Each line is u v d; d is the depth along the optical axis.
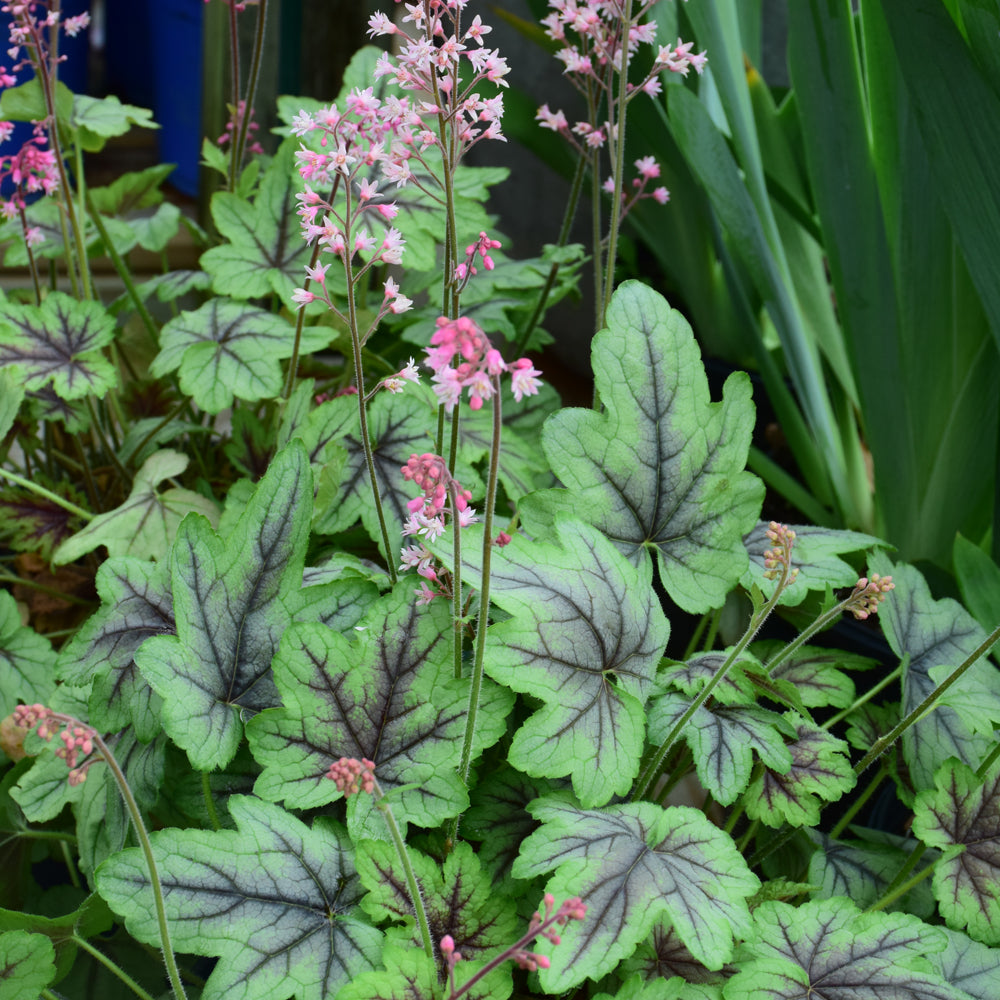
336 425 0.95
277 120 1.28
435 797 0.80
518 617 0.81
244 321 1.00
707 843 0.79
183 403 1.05
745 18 1.20
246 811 0.80
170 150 1.69
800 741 0.88
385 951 0.76
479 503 0.98
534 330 1.15
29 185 1.01
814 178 1.09
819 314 1.26
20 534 1.03
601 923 0.76
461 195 1.00
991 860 0.84
